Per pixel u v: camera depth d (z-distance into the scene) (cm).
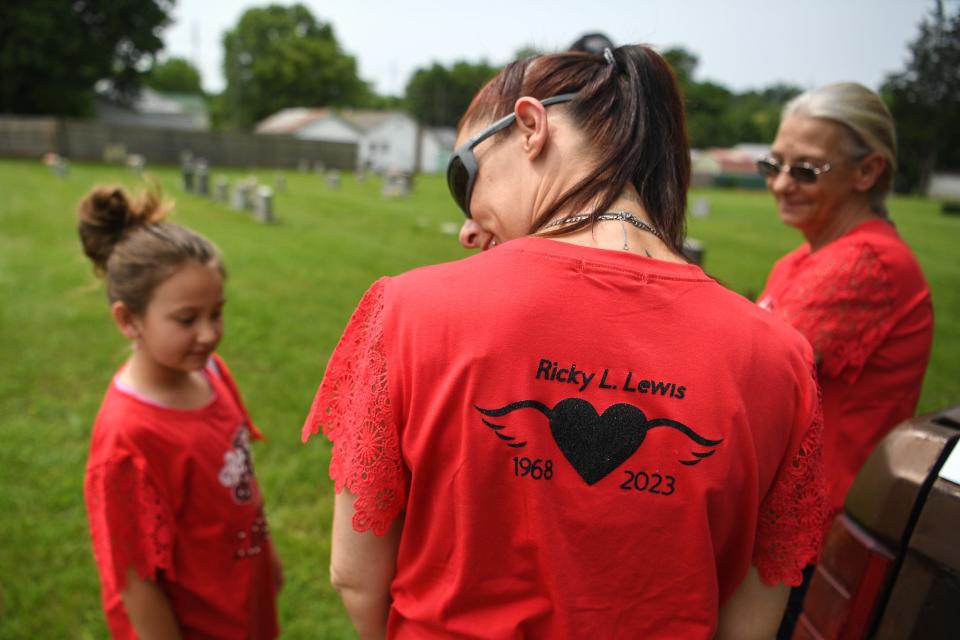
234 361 548
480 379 81
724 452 83
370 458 87
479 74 7412
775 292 209
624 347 83
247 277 855
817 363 178
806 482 92
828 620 140
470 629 86
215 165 3600
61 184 1905
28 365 514
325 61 6619
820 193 195
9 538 306
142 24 3581
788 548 94
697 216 2355
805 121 193
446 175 108
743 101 9700
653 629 85
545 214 96
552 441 82
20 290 717
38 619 260
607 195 92
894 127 193
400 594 94
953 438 125
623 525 82
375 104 8569
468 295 84
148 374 168
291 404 465
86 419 427
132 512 156
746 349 86
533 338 82
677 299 86
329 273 910
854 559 136
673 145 101
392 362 86
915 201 4100
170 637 160
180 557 168
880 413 180
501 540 84
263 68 6494
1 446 384
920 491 125
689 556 83
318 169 3928
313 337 620
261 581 191
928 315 183
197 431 170
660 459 82
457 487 83
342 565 95
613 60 101
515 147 99
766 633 98
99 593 276
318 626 268
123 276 159
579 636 83
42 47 3206
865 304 173
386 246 1172
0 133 3064
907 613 124
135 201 174
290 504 350
